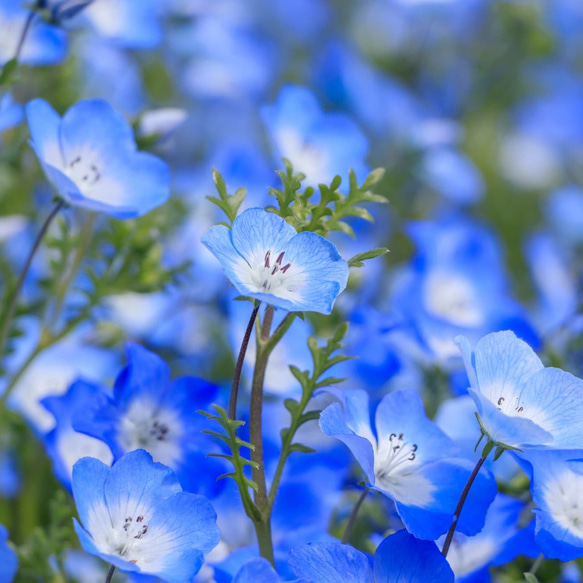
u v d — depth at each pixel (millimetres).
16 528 528
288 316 425
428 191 823
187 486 456
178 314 586
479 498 427
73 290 544
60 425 472
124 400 459
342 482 490
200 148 829
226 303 578
